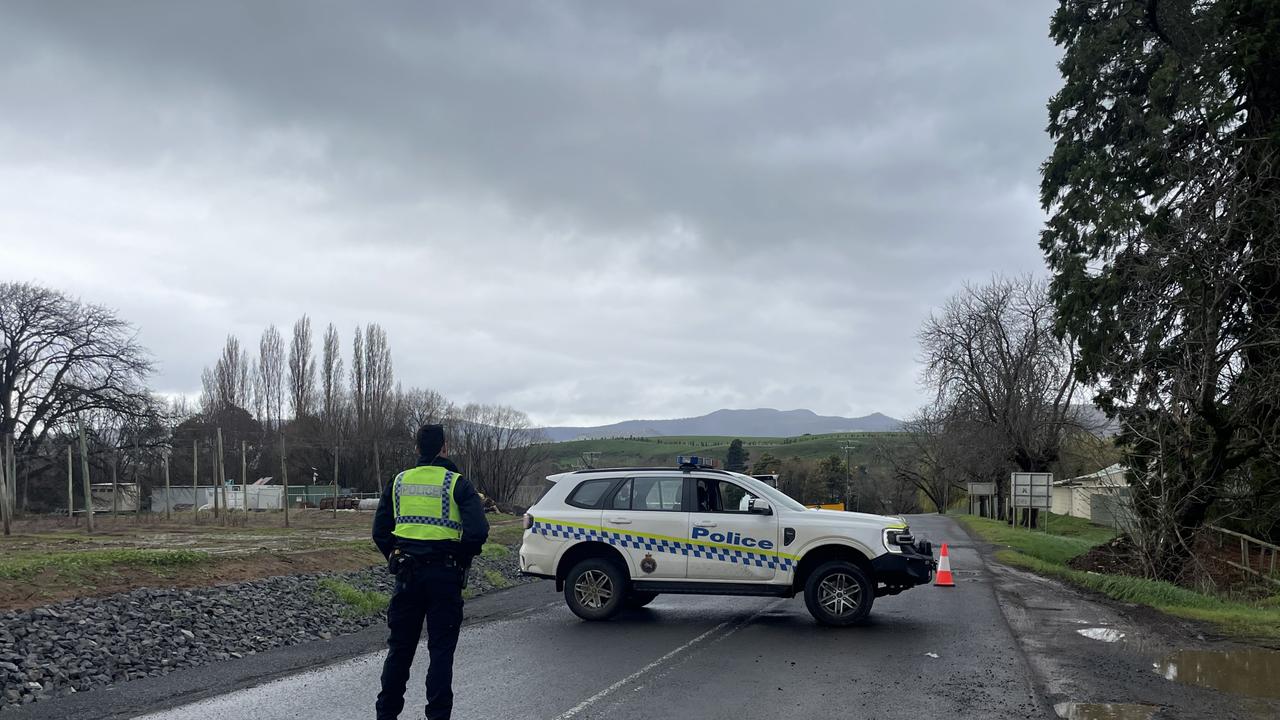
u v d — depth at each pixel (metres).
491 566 20.95
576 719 7.01
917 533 36.59
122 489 54.44
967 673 8.67
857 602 11.60
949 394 56.19
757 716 7.07
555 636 11.07
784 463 121.38
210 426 59.00
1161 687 8.04
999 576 18.58
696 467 12.79
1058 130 28.14
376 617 14.20
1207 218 19.97
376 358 67.56
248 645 11.20
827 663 9.20
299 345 68.81
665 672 8.77
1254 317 20.58
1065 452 53.78
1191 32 24.77
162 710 7.62
